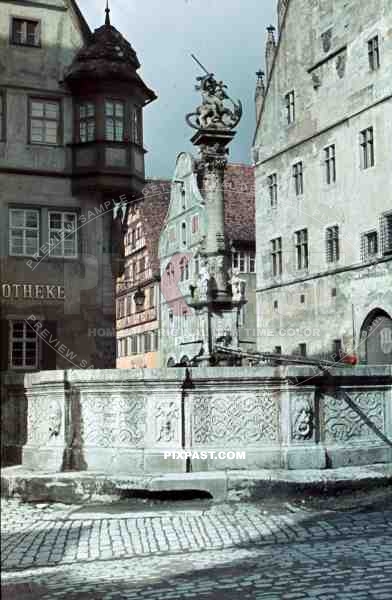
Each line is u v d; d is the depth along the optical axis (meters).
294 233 28.75
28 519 9.95
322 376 11.88
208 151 15.36
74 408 11.96
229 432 11.62
